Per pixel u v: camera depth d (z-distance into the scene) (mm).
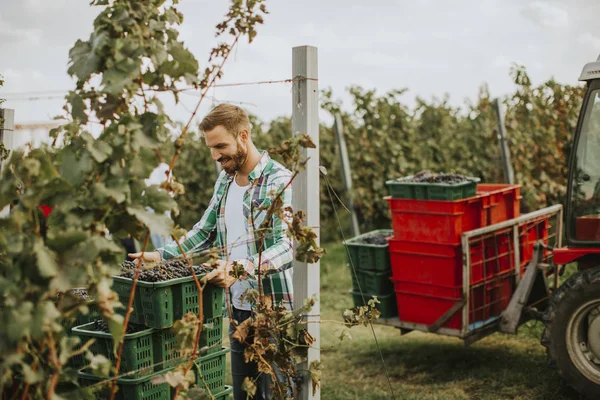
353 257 5555
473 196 5121
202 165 11211
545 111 10352
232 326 3520
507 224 5172
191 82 2369
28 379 1971
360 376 5305
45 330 1908
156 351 2941
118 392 2881
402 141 10859
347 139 10828
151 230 2174
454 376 5160
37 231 2072
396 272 5281
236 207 3471
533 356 5484
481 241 5039
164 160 2314
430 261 5074
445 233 4953
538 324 6410
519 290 5016
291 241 3203
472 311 5000
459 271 4977
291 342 2932
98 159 2143
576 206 4621
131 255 3416
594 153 4574
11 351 1950
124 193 2184
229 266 3035
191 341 2502
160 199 2252
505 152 9062
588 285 4281
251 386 2820
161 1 2471
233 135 3287
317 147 2982
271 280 3359
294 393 3016
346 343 6254
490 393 4730
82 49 2289
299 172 2881
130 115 2215
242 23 2582
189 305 2986
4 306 2176
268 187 3312
